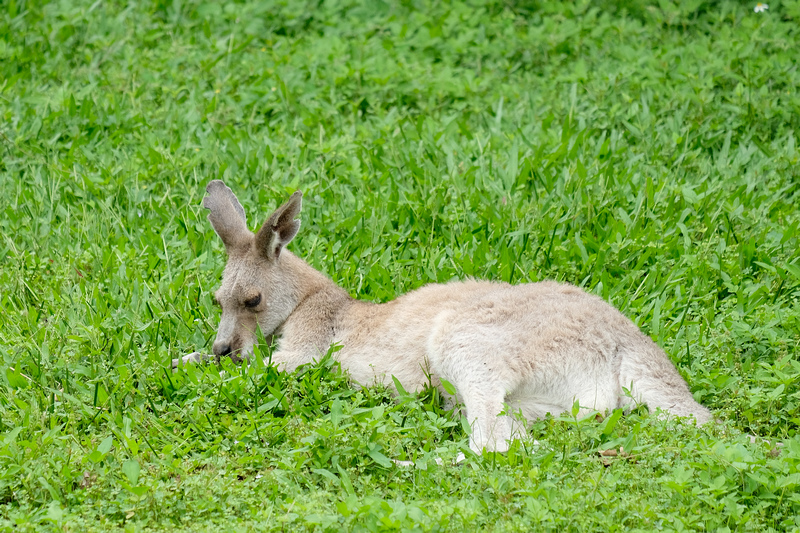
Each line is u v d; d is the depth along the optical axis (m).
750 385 11.12
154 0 24.47
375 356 11.98
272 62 21.52
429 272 13.77
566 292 11.79
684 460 9.28
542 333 11.04
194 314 12.99
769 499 8.82
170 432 10.23
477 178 16.36
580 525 8.33
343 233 15.07
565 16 23.61
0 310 12.96
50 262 14.25
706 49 20.53
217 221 12.95
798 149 17.22
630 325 11.35
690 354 11.77
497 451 9.91
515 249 14.33
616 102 19.28
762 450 9.44
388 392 11.57
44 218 15.51
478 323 11.27
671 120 18.20
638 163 16.55
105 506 8.80
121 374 11.09
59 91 19.22
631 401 10.78
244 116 19.34
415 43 22.38
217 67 21.14
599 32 22.36
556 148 17.30
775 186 16.38
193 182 16.67
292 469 9.33
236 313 12.50
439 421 10.34
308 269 13.09
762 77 19.42
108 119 18.75
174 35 22.97
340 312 12.62
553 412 11.09
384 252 14.21
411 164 16.66
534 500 8.42
